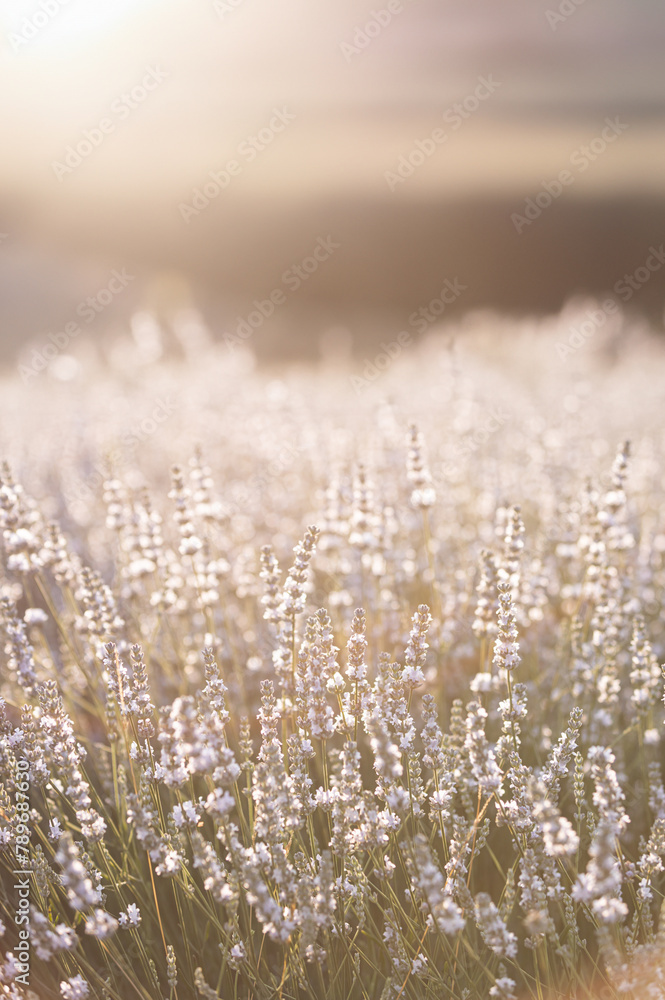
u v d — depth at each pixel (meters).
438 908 0.96
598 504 1.22
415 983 1.01
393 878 1.05
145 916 1.04
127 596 1.23
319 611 1.03
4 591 1.25
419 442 1.22
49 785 1.03
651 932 1.00
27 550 1.16
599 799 0.99
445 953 1.01
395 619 1.25
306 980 1.00
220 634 1.24
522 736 1.15
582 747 1.13
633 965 0.98
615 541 1.20
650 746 1.13
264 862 1.00
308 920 0.97
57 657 1.25
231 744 1.14
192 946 1.04
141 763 1.02
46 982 1.03
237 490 1.47
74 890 0.97
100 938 0.97
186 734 0.99
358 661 1.04
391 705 1.01
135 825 1.00
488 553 1.12
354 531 1.22
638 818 1.10
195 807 1.03
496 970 1.02
